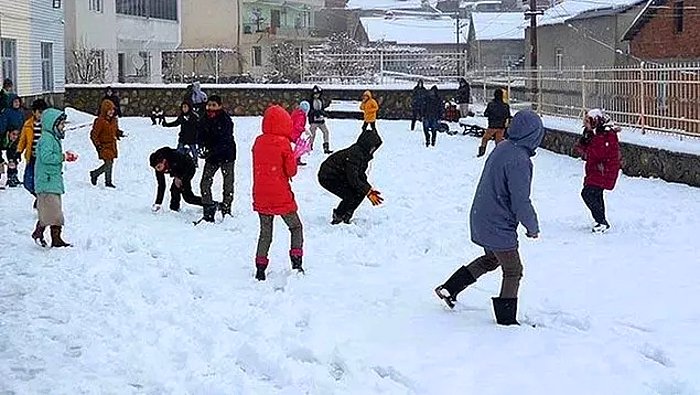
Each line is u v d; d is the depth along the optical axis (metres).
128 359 6.55
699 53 34.34
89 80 42.66
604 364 6.26
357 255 10.14
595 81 21.75
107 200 14.29
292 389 5.93
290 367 6.29
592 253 10.21
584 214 13.06
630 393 5.70
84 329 7.25
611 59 42.31
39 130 12.46
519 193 7.05
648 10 36.50
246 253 10.30
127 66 49.34
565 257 9.99
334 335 7.04
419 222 12.34
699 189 15.34
